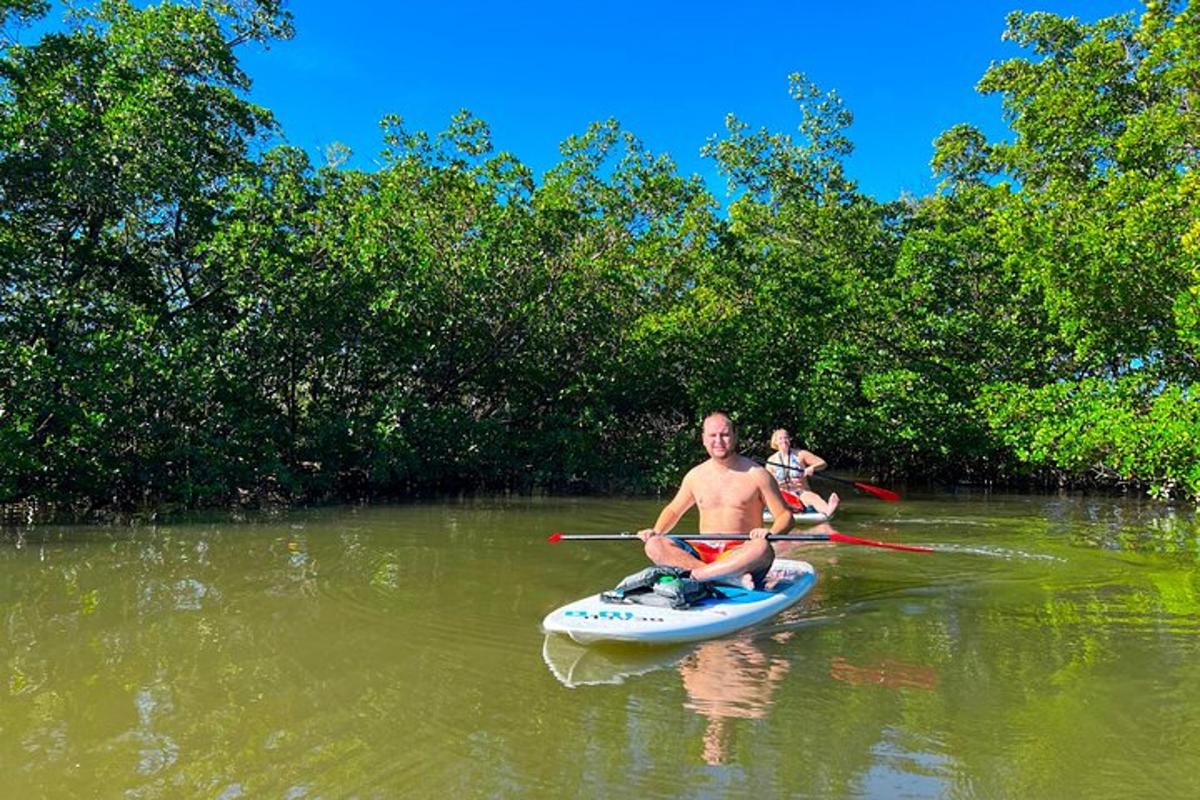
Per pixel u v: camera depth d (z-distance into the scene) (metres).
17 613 5.30
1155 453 11.17
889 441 14.89
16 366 9.41
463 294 13.74
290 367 12.57
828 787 2.93
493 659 4.39
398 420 12.56
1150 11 15.69
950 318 14.80
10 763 3.12
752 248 17.55
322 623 5.10
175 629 4.94
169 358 10.49
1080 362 14.45
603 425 14.41
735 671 4.21
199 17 12.88
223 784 2.96
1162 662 4.33
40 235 11.72
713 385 15.27
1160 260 11.95
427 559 7.25
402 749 3.25
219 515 10.03
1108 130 16.69
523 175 14.01
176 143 11.59
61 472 9.69
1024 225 12.85
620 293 14.96
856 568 6.96
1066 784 2.96
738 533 5.84
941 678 4.09
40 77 11.80
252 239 11.69
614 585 6.22
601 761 3.14
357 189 14.09
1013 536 8.75
